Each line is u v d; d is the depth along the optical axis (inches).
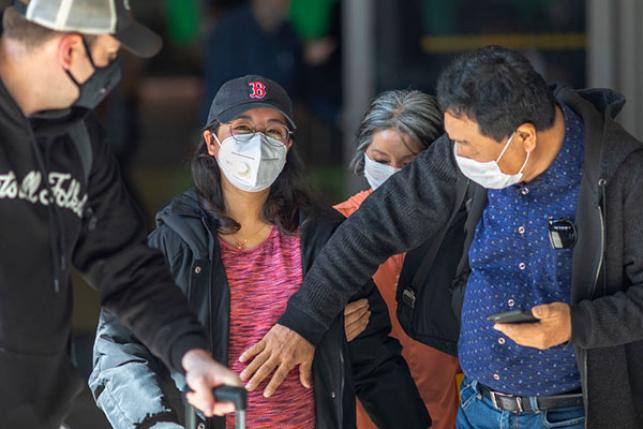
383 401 308.3
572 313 268.4
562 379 284.8
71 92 229.0
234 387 237.6
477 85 259.9
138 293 255.4
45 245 234.4
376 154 327.6
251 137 287.9
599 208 268.8
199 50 1210.6
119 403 277.7
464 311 293.1
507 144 263.6
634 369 283.6
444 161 290.0
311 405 291.7
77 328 625.3
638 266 272.4
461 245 304.3
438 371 328.5
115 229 253.9
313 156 811.4
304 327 286.4
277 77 721.6
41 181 231.3
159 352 253.9
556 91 280.5
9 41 225.1
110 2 225.9
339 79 726.5
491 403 293.4
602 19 609.9
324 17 732.0
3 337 233.5
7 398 236.4
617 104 276.5
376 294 310.7
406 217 293.3
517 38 624.7
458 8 627.5
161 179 979.9
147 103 1175.0
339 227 295.7
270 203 297.0
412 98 328.2
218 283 288.0
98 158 247.9
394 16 633.6
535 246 278.5
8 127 225.5
